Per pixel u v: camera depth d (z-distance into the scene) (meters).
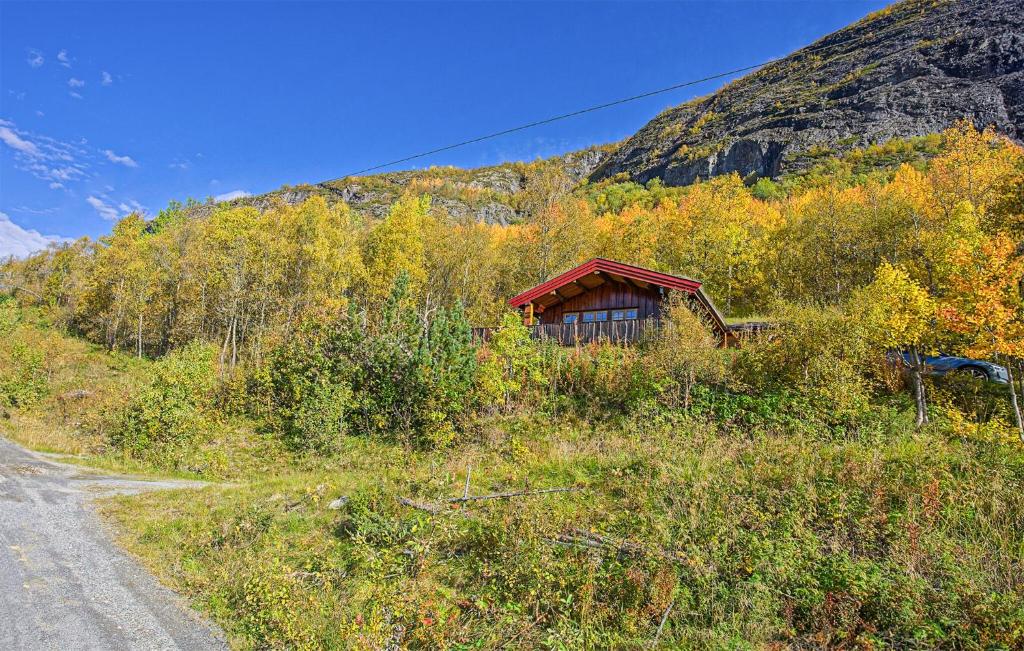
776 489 8.38
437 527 7.86
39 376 22.66
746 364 13.91
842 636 5.09
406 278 19.91
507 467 11.30
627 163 177.50
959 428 10.87
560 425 13.88
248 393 20.31
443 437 13.84
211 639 5.78
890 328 13.13
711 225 35.34
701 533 7.28
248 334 35.28
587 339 20.66
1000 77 101.31
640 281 19.67
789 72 174.00
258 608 6.12
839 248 33.47
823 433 11.38
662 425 12.80
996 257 11.93
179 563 7.71
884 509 7.42
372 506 9.35
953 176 28.55
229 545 8.19
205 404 19.34
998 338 11.23
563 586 6.35
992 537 6.71
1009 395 13.51
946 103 101.75
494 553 7.30
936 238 24.41
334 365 18.14
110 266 40.69
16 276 56.09
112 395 20.11
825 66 155.62
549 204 37.88
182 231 42.75
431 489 10.03
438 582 6.88
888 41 142.25
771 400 12.65
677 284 18.66
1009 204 16.59
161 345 41.50
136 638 5.63
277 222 35.16
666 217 41.47
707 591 6.14
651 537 7.36
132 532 8.90
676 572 6.43
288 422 17.42
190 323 36.78
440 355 16.11
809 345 12.87
